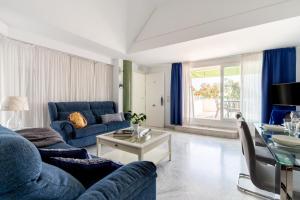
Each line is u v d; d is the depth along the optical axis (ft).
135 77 19.12
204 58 15.51
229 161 8.63
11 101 7.51
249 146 4.37
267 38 10.25
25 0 7.10
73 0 8.05
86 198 2.33
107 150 10.02
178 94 17.33
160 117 18.92
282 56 12.19
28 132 7.16
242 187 6.13
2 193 1.76
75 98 12.76
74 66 12.65
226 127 15.20
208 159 8.91
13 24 8.66
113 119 13.19
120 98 16.24
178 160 8.77
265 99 12.66
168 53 13.80
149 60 16.66
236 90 14.78
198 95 17.10
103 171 3.66
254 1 7.93
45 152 3.53
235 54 14.03
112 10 9.53
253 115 13.39
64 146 6.46
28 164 1.86
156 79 19.34
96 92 14.56
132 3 9.54
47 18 8.25
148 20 11.27
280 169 3.73
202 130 14.94
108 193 2.56
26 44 9.79
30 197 1.91
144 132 8.46
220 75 15.47
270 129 6.29
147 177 3.45
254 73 13.34
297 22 8.04
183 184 6.40
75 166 3.34
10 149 1.80
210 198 5.54
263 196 5.51
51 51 11.12
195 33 10.25
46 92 10.91
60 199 2.28
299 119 5.80
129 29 11.54
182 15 9.95
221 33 9.41
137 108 19.48
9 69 9.03
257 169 4.54
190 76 16.90
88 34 10.43
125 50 13.79
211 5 8.87
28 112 10.02
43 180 2.08
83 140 9.81
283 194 3.69
